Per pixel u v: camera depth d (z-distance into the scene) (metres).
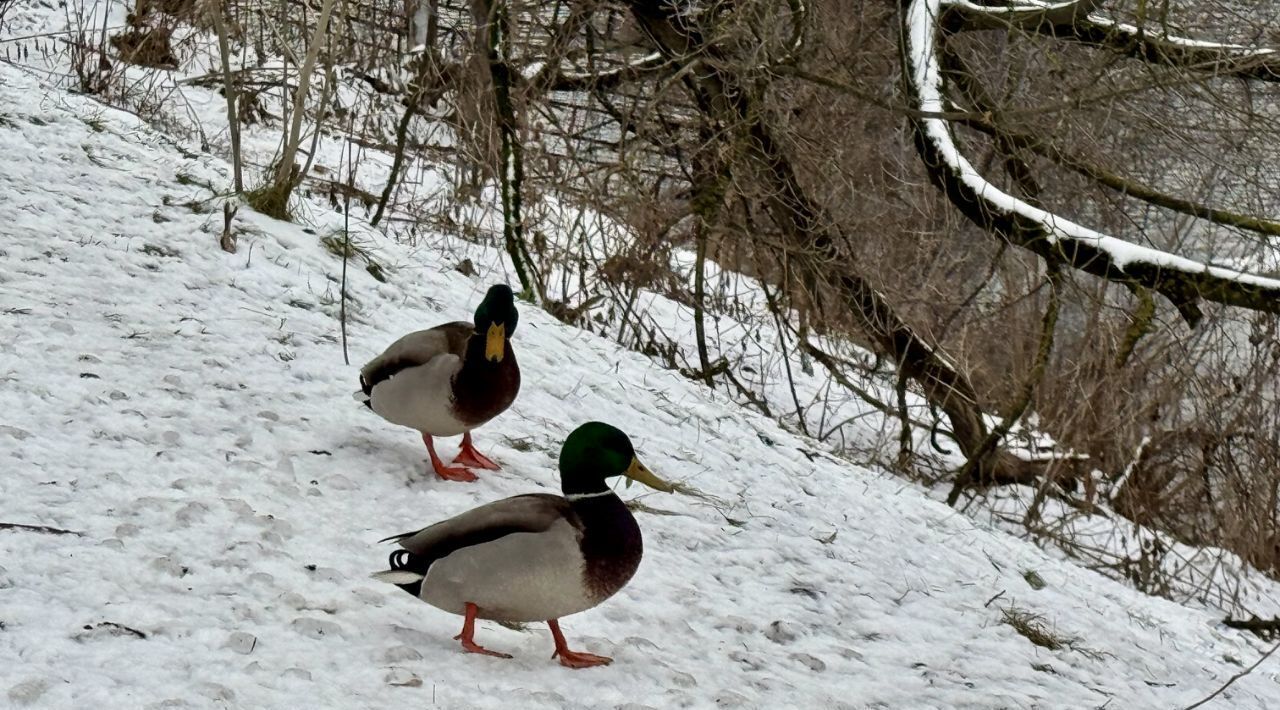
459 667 5.10
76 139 12.72
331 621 5.23
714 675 5.86
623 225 13.98
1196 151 13.66
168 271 10.05
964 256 15.76
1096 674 7.84
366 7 19.64
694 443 10.42
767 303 15.35
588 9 14.91
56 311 8.63
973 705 6.48
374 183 16.47
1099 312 15.04
